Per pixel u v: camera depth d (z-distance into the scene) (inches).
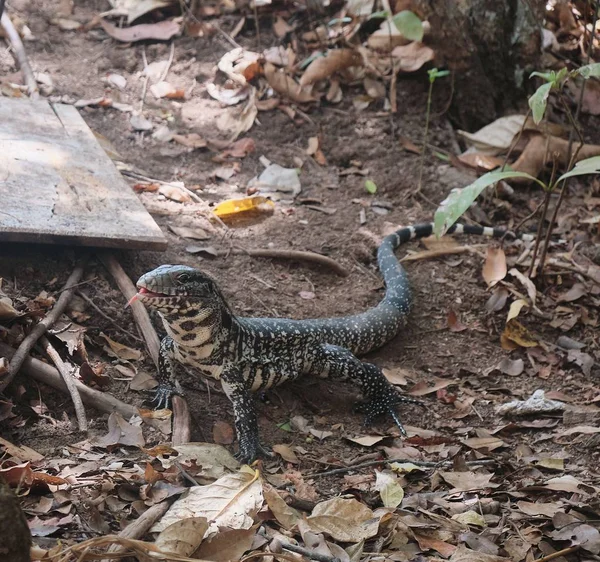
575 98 634.2
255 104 614.9
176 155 571.8
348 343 437.4
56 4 673.6
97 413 366.0
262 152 591.5
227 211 522.9
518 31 618.2
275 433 391.5
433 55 625.0
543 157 587.5
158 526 297.1
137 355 402.6
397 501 341.1
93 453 341.1
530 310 489.1
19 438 344.2
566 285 509.0
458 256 529.3
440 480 365.7
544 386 445.4
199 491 314.8
